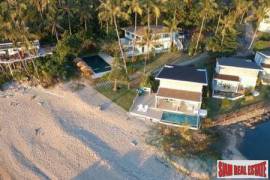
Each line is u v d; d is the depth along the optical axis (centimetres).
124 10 6756
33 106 5909
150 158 4762
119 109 5703
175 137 5081
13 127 5406
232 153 4834
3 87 6425
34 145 5034
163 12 7869
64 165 4669
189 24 8169
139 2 6200
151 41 6912
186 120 5325
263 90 6206
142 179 4459
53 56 6756
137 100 5831
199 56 7219
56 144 5041
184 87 5553
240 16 8600
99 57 7231
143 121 5431
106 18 6744
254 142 5059
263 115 5597
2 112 5753
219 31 7506
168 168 4612
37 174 4538
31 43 6494
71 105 5903
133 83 6347
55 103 5981
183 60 7069
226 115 5503
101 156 4800
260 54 6675
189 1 8131
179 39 7706
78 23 7788
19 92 6297
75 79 6562
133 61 7006
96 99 5962
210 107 5694
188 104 5550
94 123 5441
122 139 5097
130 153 4847
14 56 6675
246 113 5578
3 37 6762
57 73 6475
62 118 5588
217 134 5166
